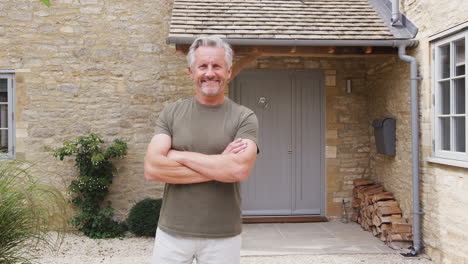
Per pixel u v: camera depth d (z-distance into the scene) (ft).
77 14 19.72
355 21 17.57
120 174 19.97
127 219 19.35
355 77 21.21
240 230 7.02
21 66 19.45
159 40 20.10
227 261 6.76
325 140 21.27
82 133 19.74
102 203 19.79
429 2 15.06
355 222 20.79
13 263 10.18
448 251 13.96
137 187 19.99
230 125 6.84
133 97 19.98
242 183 21.38
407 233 16.30
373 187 19.67
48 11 19.58
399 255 15.52
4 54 19.36
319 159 21.53
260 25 16.90
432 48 15.07
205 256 6.76
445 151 14.39
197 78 6.67
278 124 21.40
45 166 19.56
